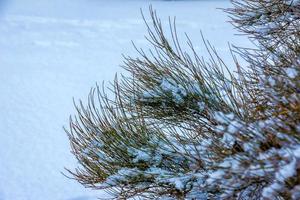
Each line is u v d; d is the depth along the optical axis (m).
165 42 4.23
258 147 3.19
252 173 3.12
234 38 17.59
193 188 3.78
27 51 17.98
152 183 4.04
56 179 8.34
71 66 16.25
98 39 19.39
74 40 19.30
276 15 4.64
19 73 15.58
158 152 4.02
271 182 3.15
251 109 3.71
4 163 9.19
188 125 4.57
